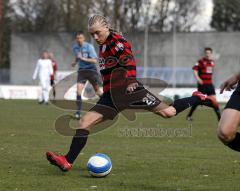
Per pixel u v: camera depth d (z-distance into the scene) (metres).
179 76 101.19
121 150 24.11
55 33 118.44
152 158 21.67
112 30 17.62
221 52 108.94
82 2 134.88
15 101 69.56
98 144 26.27
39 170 18.56
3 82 111.75
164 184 16.31
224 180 17.08
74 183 16.33
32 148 24.45
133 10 134.62
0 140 27.33
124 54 17.31
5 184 16.03
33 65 118.00
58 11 144.00
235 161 21.03
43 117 42.34
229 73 108.00
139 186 15.98
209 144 26.69
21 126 34.91
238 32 108.25
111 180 16.88
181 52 112.38
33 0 145.62
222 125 14.18
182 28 139.00
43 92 61.50
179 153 23.23
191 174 18.08
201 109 60.22
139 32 117.25
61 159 17.42
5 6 145.12
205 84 42.44
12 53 119.06
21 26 147.50
